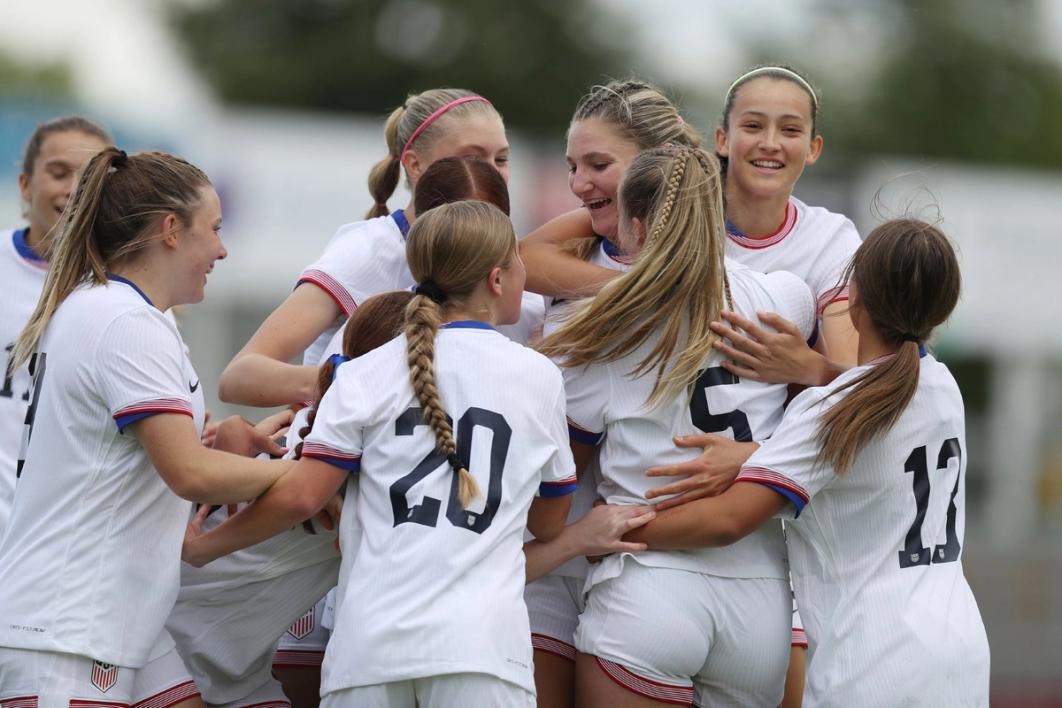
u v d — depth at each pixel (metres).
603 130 15.42
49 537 12.91
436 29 110.69
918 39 110.12
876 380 13.28
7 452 17.50
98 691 12.77
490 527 12.62
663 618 13.45
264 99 110.06
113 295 13.07
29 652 12.62
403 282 15.89
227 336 52.62
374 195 17.36
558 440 13.27
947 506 13.65
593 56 109.94
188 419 12.91
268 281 47.38
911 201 19.70
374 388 13.06
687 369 13.64
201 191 13.56
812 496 13.53
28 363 13.70
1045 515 64.50
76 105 46.38
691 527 13.45
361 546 12.80
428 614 12.20
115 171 13.41
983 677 13.34
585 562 14.78
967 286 55.12
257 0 113.25
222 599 14.36
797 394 14.55
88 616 12.76
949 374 13.93
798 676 16.08
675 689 13.60
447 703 12.09
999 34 112.81
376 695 12.22
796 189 51.81
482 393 12.96
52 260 13.66
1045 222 56.00
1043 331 56.31
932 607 13.22
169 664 13.62
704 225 13.74
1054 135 111.69
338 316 15.66
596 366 14.06
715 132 16.72
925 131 108.25
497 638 12.26
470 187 14.56
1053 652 40.81
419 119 16.50
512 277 13.55
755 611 13.77
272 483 13.02
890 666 13.03
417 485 12.65
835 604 13.45
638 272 13.62
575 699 14.55
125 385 12.73
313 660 15.66
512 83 107.94
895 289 13.33
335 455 12.95
